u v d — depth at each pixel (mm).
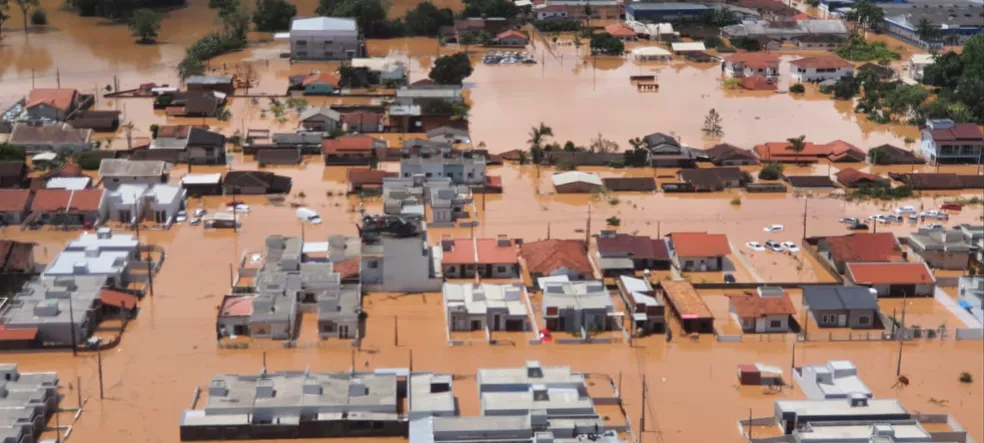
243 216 124688
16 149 139750
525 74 195500
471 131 159500
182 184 130875
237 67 193750
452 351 95250
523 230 122750
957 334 99688
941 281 110812
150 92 176000
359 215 126312
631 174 143000
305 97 175500
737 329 100375
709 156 147250
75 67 194125
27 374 86562
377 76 184625
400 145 152500
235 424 81312
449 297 101750
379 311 102562
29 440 79938
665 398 88188
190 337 96688
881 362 95438
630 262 111125
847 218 128125
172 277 108250
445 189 127125
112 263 106875
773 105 178250
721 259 113875
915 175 140125
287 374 87188
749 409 86625
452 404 82812
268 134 154125
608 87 187500
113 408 85250
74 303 97750
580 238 120438
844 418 81938
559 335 98750
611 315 99500
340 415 82500
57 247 115375
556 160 145875
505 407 81562
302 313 101938
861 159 149500
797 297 107125
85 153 142750
